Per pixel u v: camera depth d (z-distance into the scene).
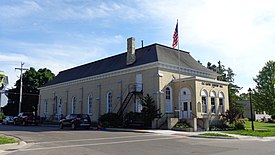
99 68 41.66
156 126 28.50
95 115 39.22
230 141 17.80
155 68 31.30
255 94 37.47
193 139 18.56
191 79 30.55
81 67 48.22
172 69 32.53
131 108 33.41
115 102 35.97
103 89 38.53
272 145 15.27
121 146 13.94
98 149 12.76
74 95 44.78
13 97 62.34
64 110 46.59
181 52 37.94
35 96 62.16
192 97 30.22
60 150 12.38
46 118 49.56
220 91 34.03
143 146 14.02
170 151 12.27
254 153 11.83
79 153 11.51
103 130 26.75
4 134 21.12
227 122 32.16
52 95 50.84
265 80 37.47
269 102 35.41
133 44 35.41
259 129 30.34
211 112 31.91
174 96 32.03
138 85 32.88
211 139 19.02
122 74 35.59
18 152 11.86
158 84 30.42
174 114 31.34
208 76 37.56
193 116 29.75
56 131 24.47
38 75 63.47
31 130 26.03
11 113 64.19
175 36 31.94
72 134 21.09
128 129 27.22
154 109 29.14
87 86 41.97
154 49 33.75
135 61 34.81
